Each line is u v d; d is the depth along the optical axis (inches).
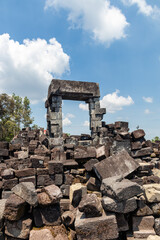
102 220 133.6
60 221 154.8
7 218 137.6
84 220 135.8
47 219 151.9
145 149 303.9
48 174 235.3
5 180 226.1
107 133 417.7
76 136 483.8
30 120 1301.7
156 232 156.0
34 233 134.9
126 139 287.4
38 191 219.6
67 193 230.4
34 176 232.7
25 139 408.2
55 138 341.1
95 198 147.5
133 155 295.4
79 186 199.0
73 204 188.5
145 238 150.7
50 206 155.3
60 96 394.9
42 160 246.4
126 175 213.3
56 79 391.5
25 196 143.6
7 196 221.5
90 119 423.5
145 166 245.6
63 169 249.6
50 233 135.6
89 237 131.1
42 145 355.9
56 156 278.8
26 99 1315.2
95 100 423.2
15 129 1146.0
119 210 142.9
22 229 139.2
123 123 426.9
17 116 1215.6
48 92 439.2
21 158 290.7
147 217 159.5
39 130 510.9
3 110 1149.1
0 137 1067.3
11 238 140.2
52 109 393.4
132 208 147.2
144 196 167.5
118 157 226.1
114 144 281.9
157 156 358.3
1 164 279.6
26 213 156.3
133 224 158.2
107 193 158.9
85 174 245.8
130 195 146.3
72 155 286.2
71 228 159.2
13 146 343.6
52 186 165.9
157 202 167.5
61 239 138.1
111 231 132.6
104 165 216.2
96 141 406.0
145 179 237.0
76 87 403.5
